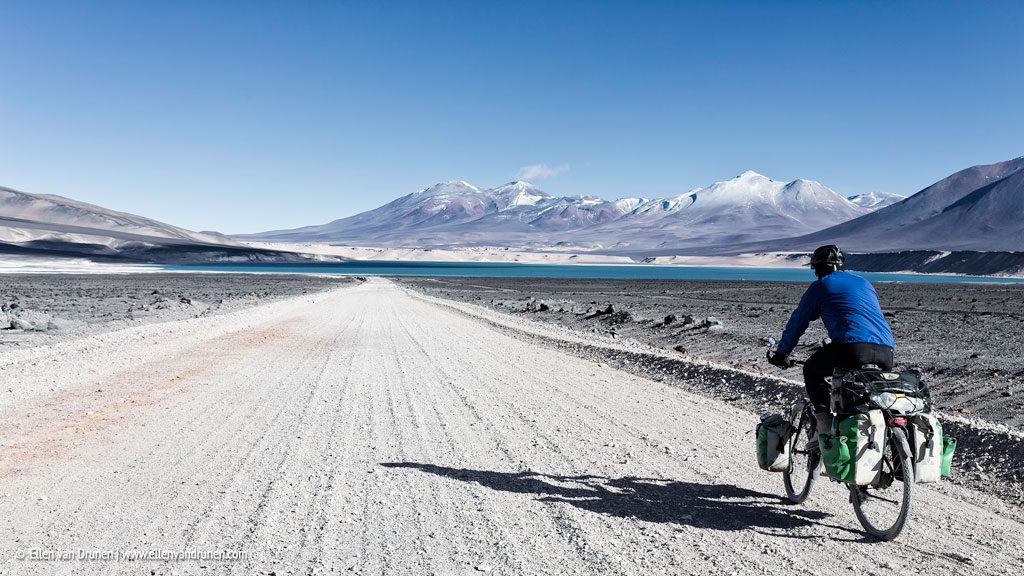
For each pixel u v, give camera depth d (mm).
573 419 10188
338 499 6395
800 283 97688
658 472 7418
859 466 5414
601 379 14227
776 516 6098
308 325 27000
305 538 5410
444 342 21250
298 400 11523
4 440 8539
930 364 17031
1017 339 22594
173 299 46000
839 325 5727
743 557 5152
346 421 9914
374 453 8117
